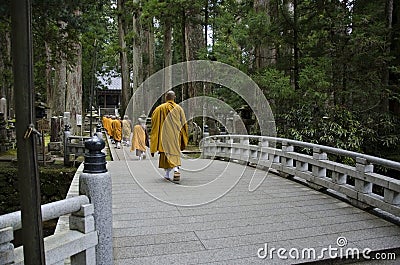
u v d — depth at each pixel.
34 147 1.36
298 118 8.48
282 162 6.74
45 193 8.76
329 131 8.08
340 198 4.99
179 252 3.08
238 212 4.32
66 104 16.11
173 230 3.64
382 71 8.79
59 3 8.70
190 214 4.21
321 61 8.59
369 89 8.63
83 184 2.34
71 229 2.28
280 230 3.68
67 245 2.08
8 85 17.19
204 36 14.50
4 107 14.38
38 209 1.36
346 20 8.66
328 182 5.21
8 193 8.73
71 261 2.30
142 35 24.44
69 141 9.72
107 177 2.38
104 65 34.78
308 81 8.33
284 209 4.48
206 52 10.34
